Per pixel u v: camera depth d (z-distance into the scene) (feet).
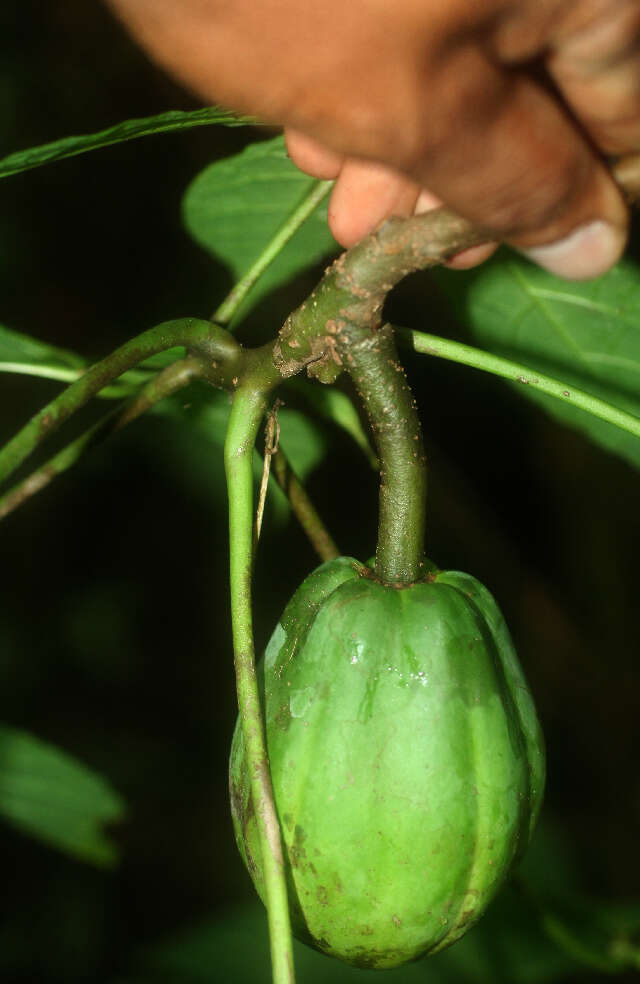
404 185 2.26
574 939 3.09
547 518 4.98
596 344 2.63
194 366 2.43
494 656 2.33
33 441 2.33
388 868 2.28
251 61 2.00
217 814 5.42
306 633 2.33
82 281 4.92
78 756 5.40
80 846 2.96
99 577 5.48
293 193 2.67
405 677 2.29
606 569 4.82
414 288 4.09
